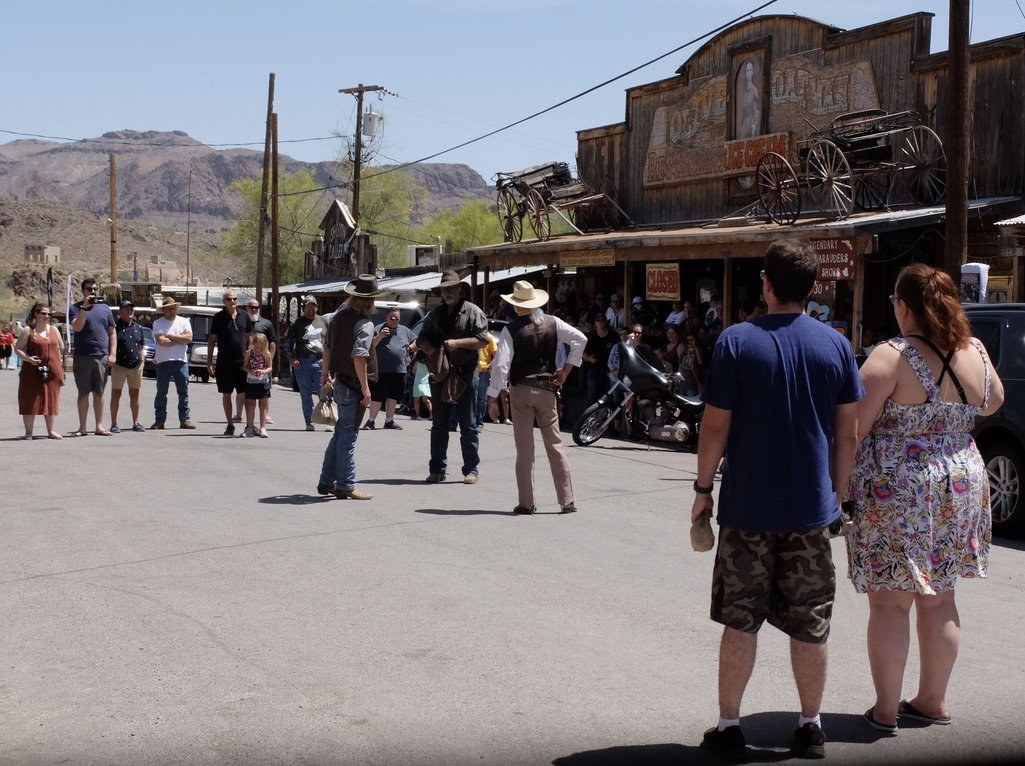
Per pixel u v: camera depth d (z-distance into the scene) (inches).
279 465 505.0
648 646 234.4
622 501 426.9
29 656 223.8
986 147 709.9
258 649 228.8
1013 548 361.7
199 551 319.9
